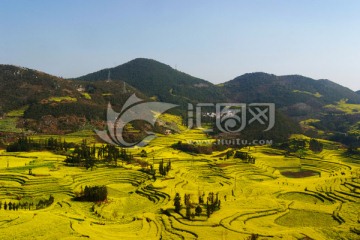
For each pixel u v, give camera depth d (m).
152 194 169.75
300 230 123.50
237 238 114.62
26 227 115.75
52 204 149.50
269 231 122.31
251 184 195.12
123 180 194.50
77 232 114.69
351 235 119.31
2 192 161.75
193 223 127.62
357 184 188.88
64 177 184.12
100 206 151.50
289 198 171.00
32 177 178.88
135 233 119.00
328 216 143.25
